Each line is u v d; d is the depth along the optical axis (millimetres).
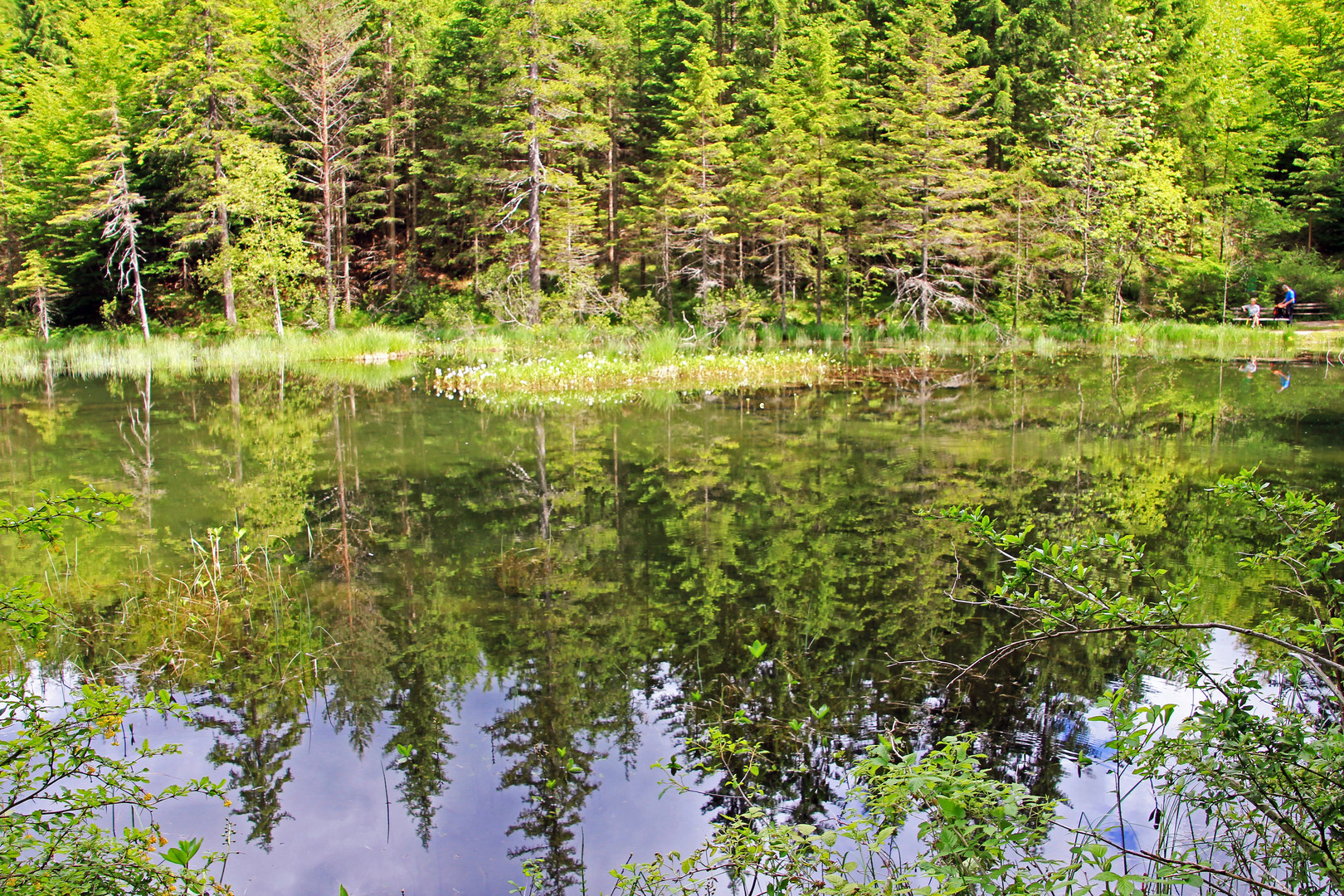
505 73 27359
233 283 27062
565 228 26797
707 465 9445
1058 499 7590
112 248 30688
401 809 3367
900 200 25906
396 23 30094
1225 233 25984
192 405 14883
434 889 2834
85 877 2229
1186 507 7230
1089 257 24781
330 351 24203
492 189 28562
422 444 11039
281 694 4336
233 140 26031
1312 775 2559
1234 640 4414
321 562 6379
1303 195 27359
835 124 25969
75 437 11617
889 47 26984
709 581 5844
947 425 11711
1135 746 2523
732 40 31875
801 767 3574
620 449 10547
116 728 2564
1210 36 26203
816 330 26359
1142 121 25578
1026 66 27234
